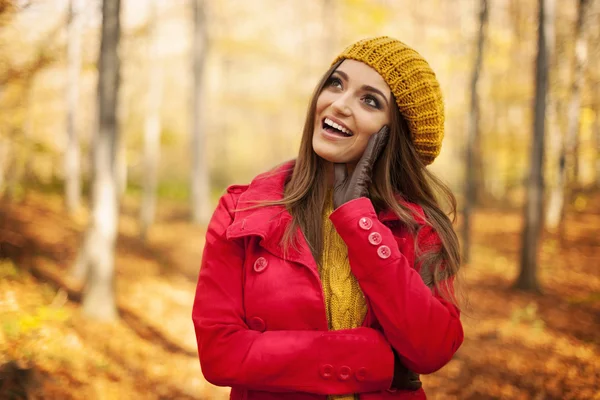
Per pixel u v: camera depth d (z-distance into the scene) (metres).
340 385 1.34
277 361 1.33
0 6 4.38
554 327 6.89
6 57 5.72
